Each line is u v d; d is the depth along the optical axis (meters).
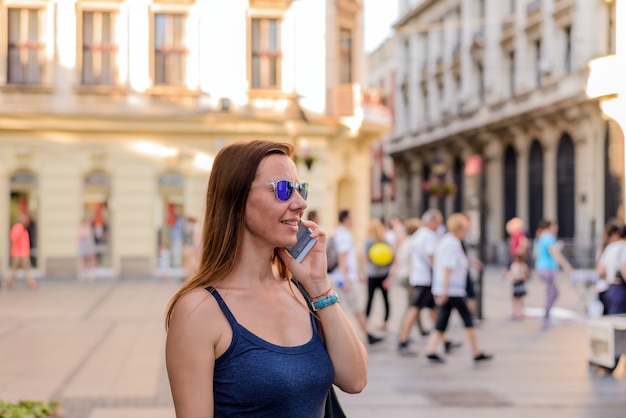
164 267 26.23
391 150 56.72
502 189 40.75
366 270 13.60
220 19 26.58
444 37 47.03
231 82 26.64
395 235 20.80
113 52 26.33
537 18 35.53
